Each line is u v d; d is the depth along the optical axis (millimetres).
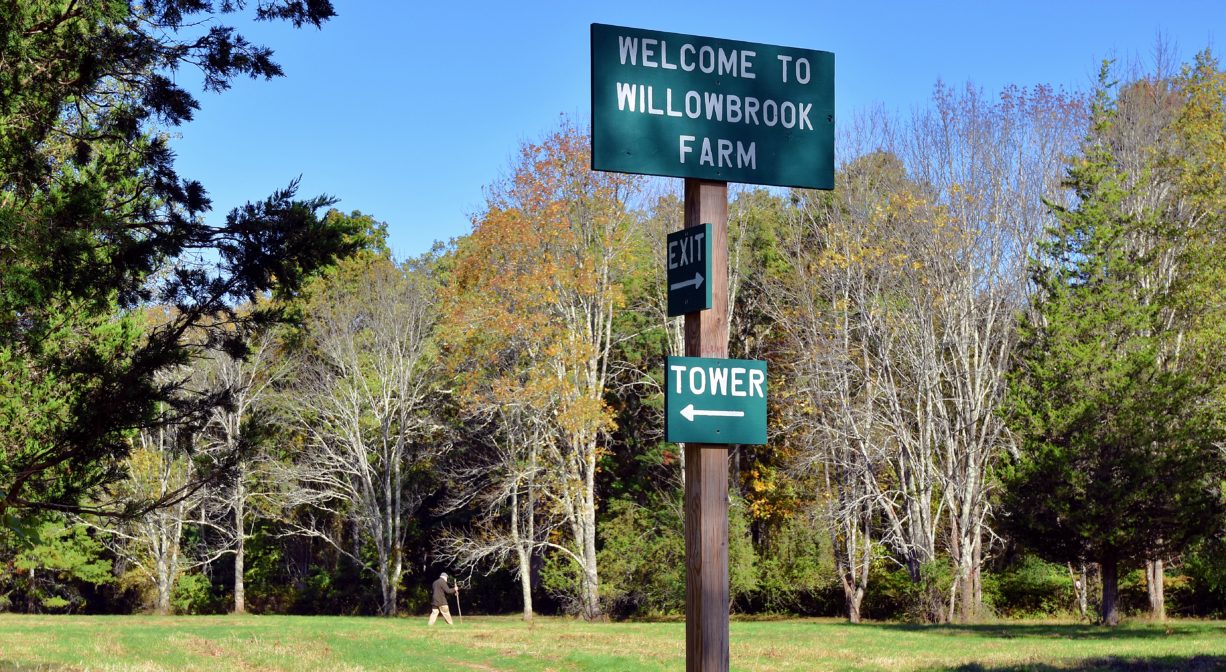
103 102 14430
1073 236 33531
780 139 8211
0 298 11742
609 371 48594
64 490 14469
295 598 56125
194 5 13344
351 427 48375
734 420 7723
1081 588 39125
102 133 14070
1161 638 25203
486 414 43875
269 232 13648
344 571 55219
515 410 41312
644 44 7957
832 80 8414
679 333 45062
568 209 40156
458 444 51000
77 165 14188
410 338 48125
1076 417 30969
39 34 12539
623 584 45062
